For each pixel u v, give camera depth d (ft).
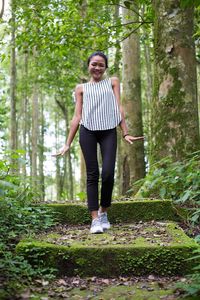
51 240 12.51
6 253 11.27
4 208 14.12
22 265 10.78
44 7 30.89
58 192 81.51
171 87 19.27
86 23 29.96
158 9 20.03
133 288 10.18
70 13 29.84
